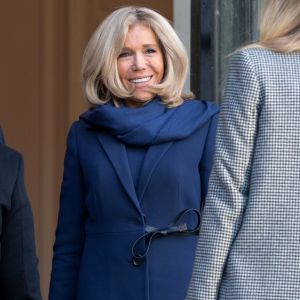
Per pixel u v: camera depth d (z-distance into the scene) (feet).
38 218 50.67
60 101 50.80
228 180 23.95
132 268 29.55
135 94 31.04
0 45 50.52
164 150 29.96
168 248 29.63
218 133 24.41
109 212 29.91
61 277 30.78
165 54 31.24
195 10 39.63
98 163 30.25
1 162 26.99
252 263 23.50
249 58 24.25
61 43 50.75
